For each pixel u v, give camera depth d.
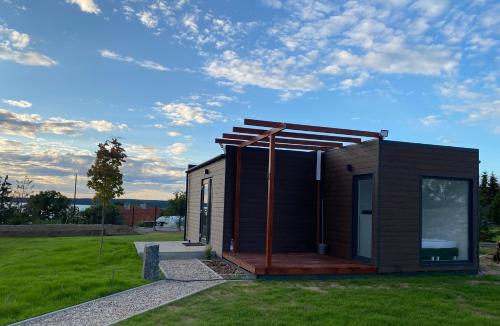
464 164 9.95
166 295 6.62
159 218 26.48
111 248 12.01
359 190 10.08
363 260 9.57
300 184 11.53
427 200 9.69
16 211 23.48
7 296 6.45
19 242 14.79
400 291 7.16
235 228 10.78
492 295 7.04
